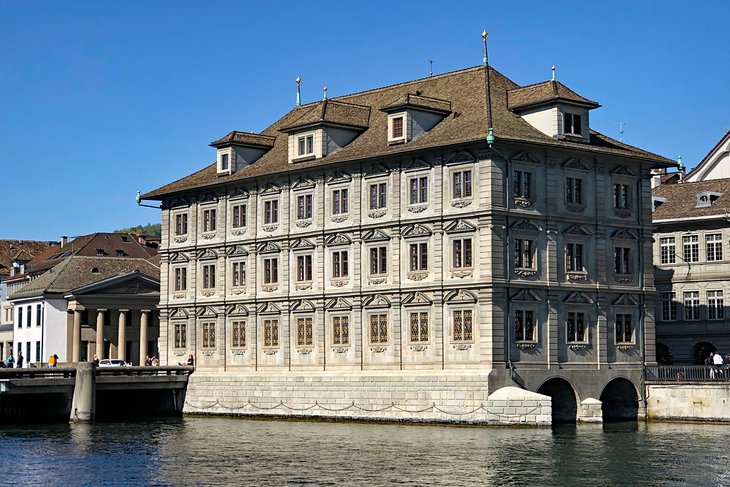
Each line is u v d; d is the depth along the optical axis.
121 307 135.88
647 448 74.50
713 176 126.88
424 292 92.38
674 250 113.75
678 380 93.19
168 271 113.31
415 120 94.94
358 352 96.62
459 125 93.19
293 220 102.38
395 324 94.19
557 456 71.00
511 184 90.06
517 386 89.06
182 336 111.81
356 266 97.19
